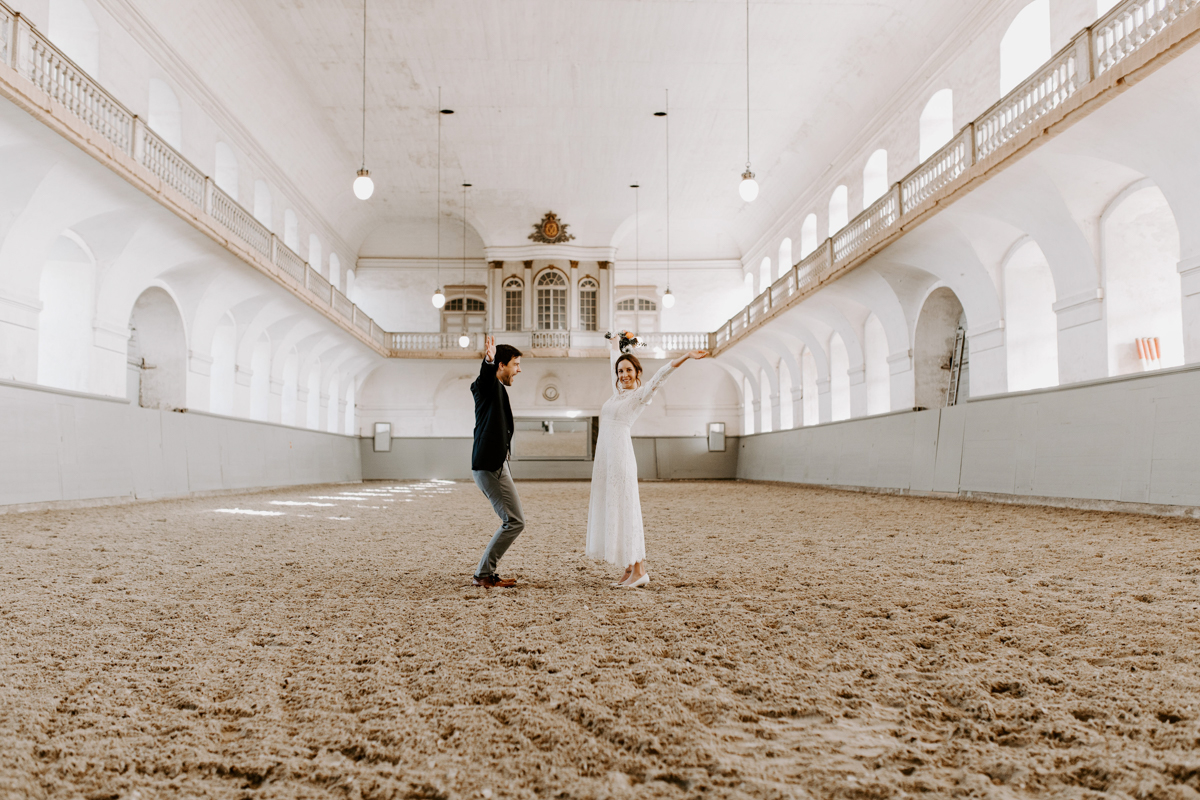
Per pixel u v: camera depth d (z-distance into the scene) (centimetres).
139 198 1350
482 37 1803
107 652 328
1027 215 1303
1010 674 283
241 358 2147
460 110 2181
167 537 788
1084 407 1090
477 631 366
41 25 1161
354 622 386
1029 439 1220
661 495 1775
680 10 1697
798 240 2573
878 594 444
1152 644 318
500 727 237
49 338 1439
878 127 1886
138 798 190
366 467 3297
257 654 324
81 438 1282
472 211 3030
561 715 247
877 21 1644
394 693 271
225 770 207
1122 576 486
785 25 1733
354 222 3028
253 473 2066
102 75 1313
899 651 321
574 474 3284
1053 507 1099
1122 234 1204
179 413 1666
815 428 2373
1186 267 1005
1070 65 1052
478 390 512
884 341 2133
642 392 493
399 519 1052
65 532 823
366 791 194
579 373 3294
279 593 467
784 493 1836
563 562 609
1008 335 1473
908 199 1548
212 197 1590
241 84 1825
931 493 1538
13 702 261
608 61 1916
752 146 2408
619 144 2419
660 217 3130
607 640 346
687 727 234
